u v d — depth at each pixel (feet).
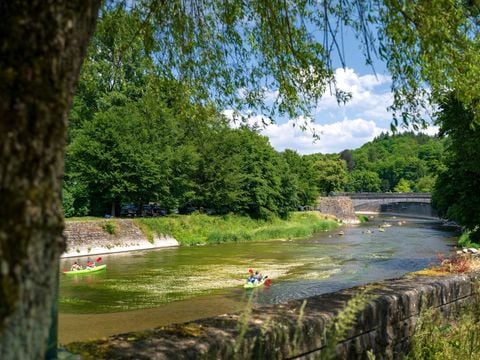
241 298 77.97
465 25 21.50
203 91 26.96
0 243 6.37
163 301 75.61
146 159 165.89
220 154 203.21
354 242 172.24
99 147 161.58
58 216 7.20
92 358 11.28
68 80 7.55
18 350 6.59
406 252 138.41
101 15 24.00
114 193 165.99
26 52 6.98
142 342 12.50
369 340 17.20
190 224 178.60
